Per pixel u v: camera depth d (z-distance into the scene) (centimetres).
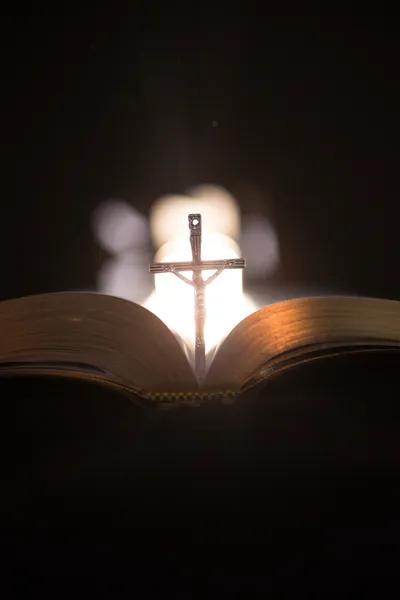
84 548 30
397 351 31
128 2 38
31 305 31
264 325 31
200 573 30
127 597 29
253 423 31
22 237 38
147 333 31
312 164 38
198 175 38
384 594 30
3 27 38
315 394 31
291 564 30
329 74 38
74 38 38
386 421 31
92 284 38
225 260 33
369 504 30
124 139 38
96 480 31
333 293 38
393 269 38
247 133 38
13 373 30
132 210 38
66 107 38
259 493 30
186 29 38
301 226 38
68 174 38
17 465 31
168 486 30
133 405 31
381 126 38
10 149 38
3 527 30
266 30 38
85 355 31
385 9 38
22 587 30
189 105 38
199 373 31
